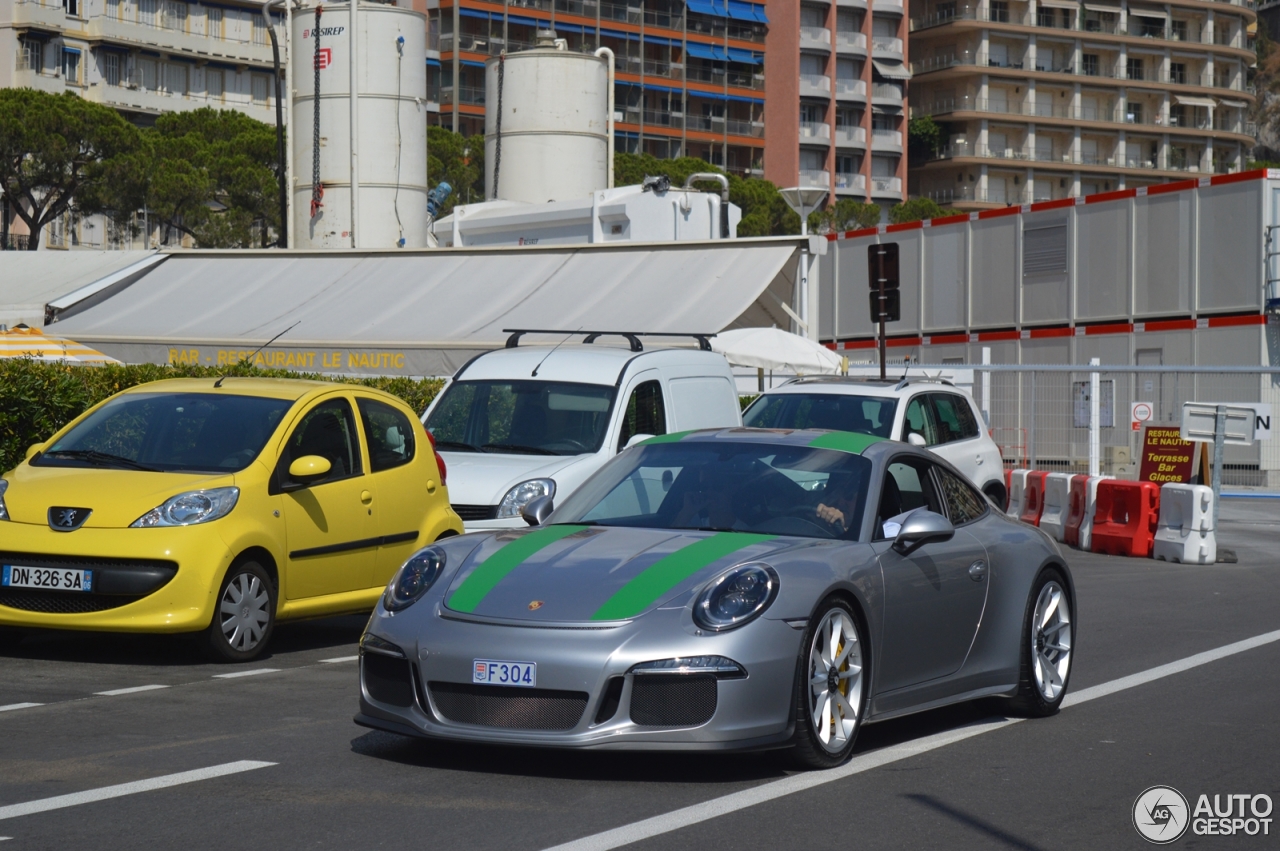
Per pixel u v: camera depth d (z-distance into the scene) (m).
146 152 61.78
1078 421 23.75
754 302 22.94
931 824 5.02
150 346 24.98
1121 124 108.38
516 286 24.62
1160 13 110.69
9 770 5.63
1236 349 25.28
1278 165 121.69
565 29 92.62
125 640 9.28
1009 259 29.05
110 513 8.20
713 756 5.93
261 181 60.06
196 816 4.95
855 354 32.69
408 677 5.58
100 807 5.06
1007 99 107.25
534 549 5.99
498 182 34.00
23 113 58.56
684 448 6.88
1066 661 7.34
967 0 106.75
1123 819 5.18
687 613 5.41
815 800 5.30
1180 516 15.83
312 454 9.09
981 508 7.23
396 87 32.22
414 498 9.69
